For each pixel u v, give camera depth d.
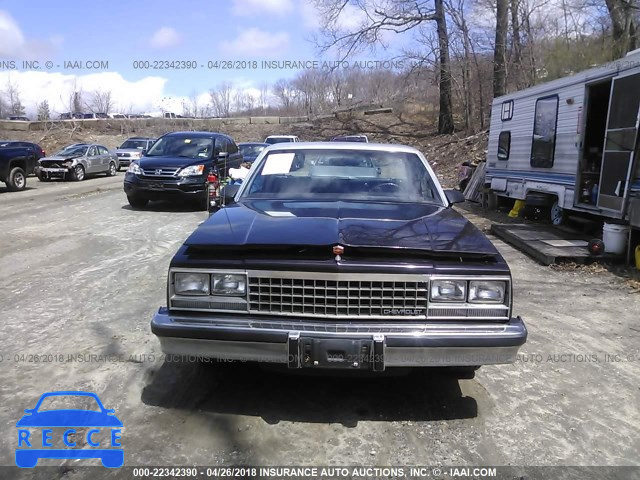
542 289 6.09
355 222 3.51
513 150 11.57
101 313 4.91
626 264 7.02
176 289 3.04
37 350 4.05
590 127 9.02
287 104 50.75
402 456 2.81
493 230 9.65
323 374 3.18
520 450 2.88
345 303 2.94
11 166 16.02
